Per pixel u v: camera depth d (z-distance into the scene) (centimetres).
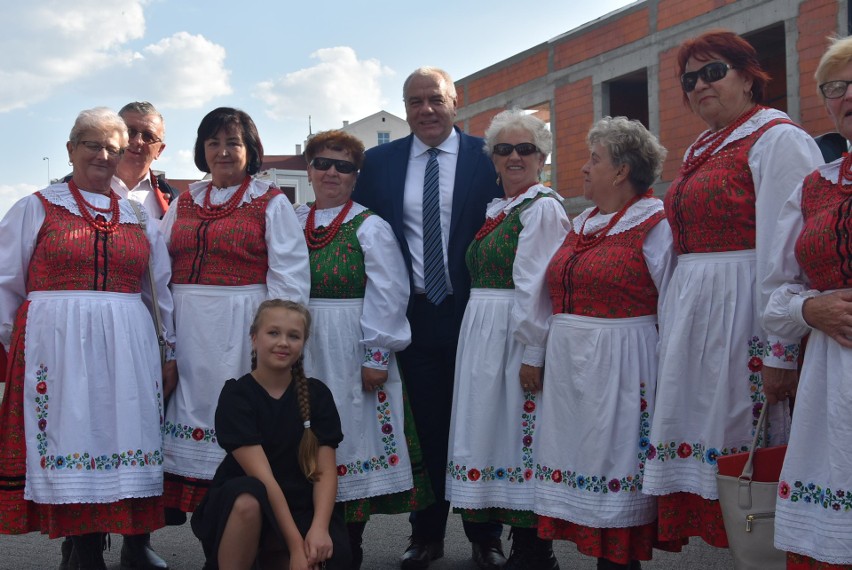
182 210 392
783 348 279
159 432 365
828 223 256
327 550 308
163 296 381
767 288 283
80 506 349
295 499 326
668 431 310
